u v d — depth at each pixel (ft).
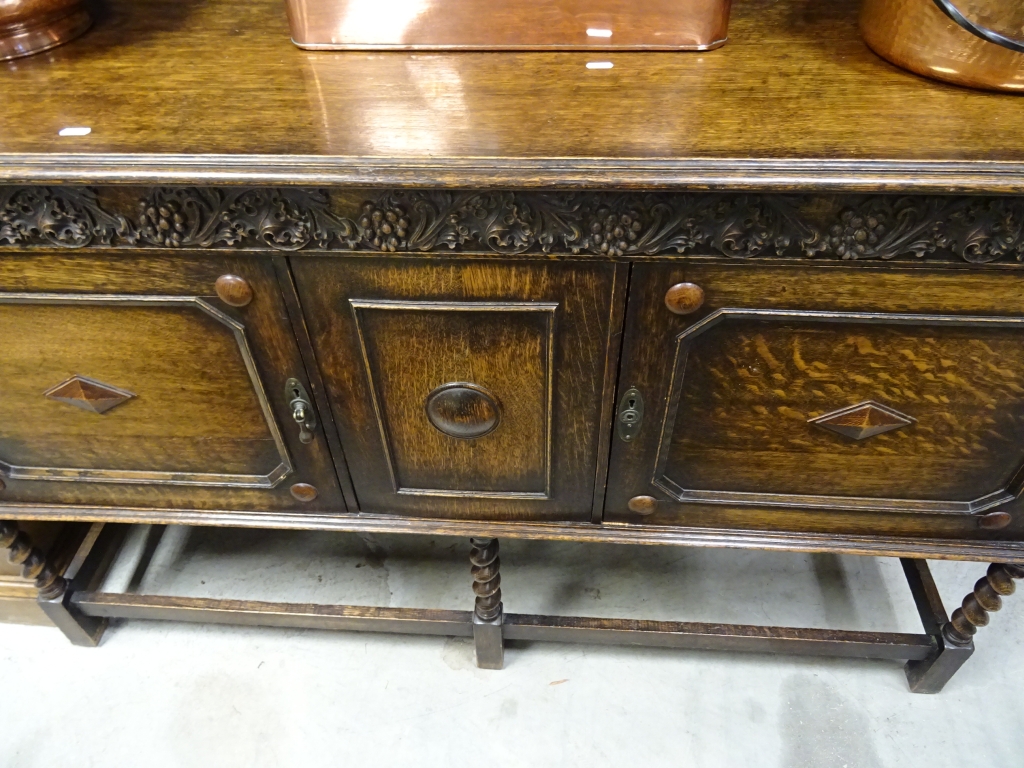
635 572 4.12
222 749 3.47
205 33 2.71
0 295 2.33
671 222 1.99
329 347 2.41
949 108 2.08
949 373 2.28
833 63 2.34
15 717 3.59
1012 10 1.92
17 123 2.16
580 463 2.71
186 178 1.95
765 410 2.46
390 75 2.38
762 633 3.39
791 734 3.46
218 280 2.25
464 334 2.34
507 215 2.01
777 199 1.93
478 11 2.40
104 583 4.09
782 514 2.80
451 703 3.61
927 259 2.01
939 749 3.38
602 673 3.70
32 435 2.82
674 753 3.41
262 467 2.89
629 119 2.08
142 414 2.71
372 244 2.11
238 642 3.87
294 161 1.95
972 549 2.79
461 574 4.15
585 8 2.37
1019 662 3.67
